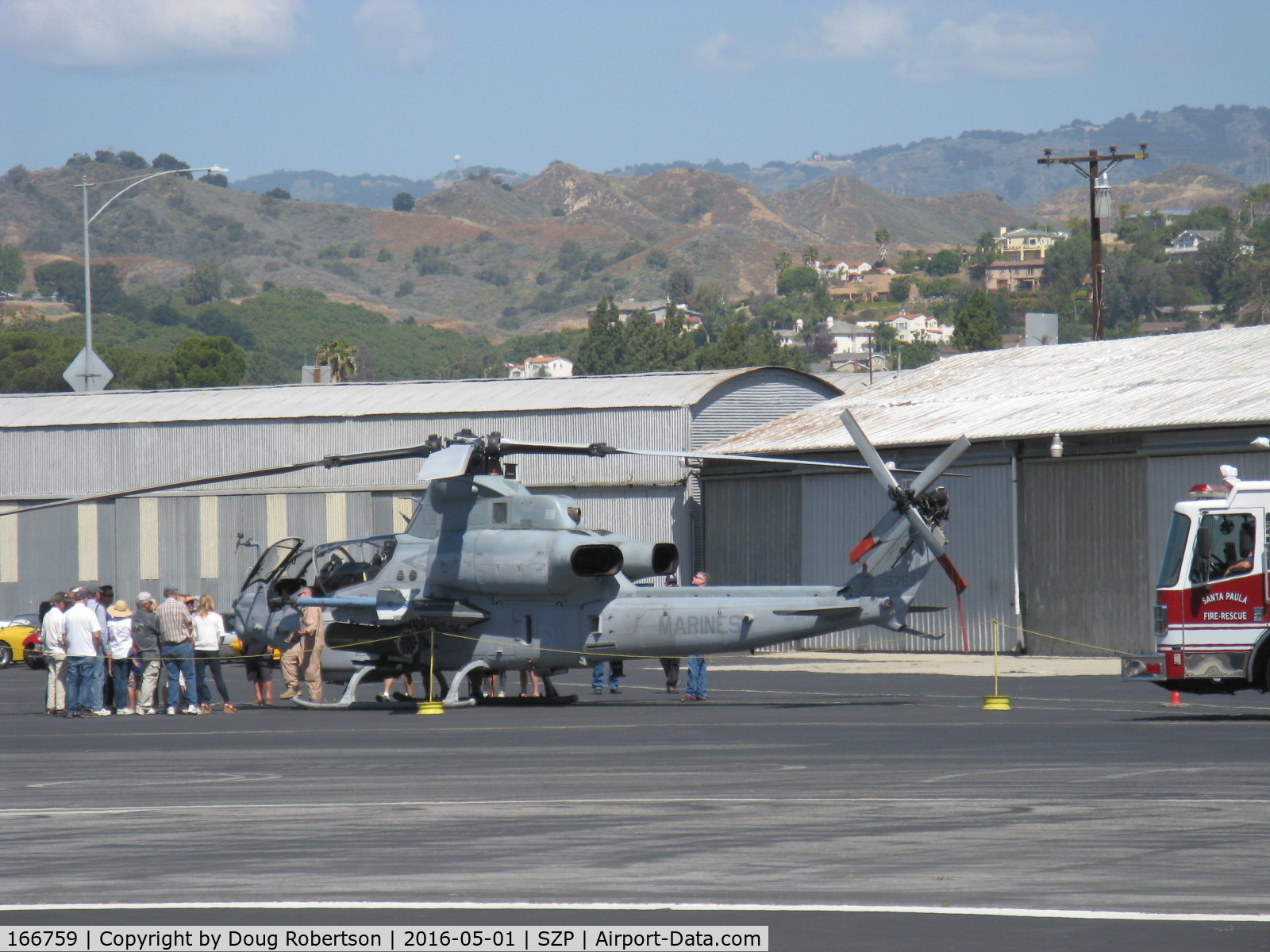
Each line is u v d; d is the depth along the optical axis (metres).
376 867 35.84
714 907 31.42
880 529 81.94
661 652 84.62
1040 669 119.75
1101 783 48.19
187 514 189.00
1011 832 39.44
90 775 54.59
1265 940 28.61
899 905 31.44
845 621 82.12
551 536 83.81
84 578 193.00
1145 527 129.12
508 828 41.03
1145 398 137.00
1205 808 43.06
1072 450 134.75
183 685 87.81
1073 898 31.98
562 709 84.12
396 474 180.50
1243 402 126.25
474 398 181.62
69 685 87.19
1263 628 74.31
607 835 39.88
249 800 47.16
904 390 170.25
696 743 62.44
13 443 197.62
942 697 91.62
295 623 90.12
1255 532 74.88
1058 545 136.00
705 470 166.88
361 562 89.44
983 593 141.50
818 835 39.47
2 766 57.97
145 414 193.38
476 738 66.44
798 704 86.31
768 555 159.38
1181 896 32.06
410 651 87.62
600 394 176.75
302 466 78.06
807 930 29.50
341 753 60.88
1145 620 129.00
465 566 85.56
